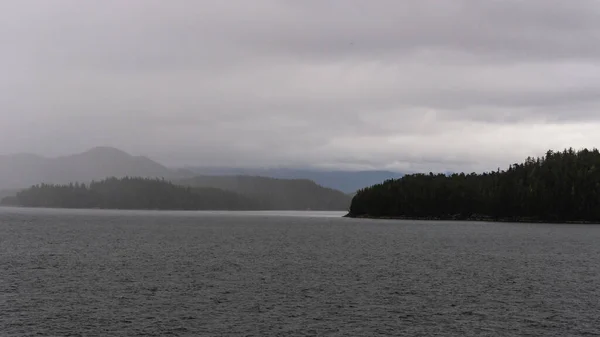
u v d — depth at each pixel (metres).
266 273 69.12
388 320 44.81
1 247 103.81
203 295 54.00
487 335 41.03
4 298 51.53
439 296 54.59
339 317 45.66
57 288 57.06
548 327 43.28
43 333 40.41
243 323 43.53
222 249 103.56
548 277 68.12
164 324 43.03
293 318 45.16
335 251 101.44
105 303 50.00
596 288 60.03
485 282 63.50
